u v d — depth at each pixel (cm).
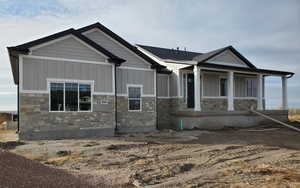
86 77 1470
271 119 2070
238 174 700
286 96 2288
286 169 736
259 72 2130
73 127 1416
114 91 1554
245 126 2009
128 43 1694
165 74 2006
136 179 682
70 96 1420
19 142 1206
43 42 1342
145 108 1731
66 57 1416
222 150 1032
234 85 2269
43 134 1337
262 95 2298
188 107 2027
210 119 1872
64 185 561
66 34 1400
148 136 1455
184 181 657
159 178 698
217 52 2130
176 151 1020
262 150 1036
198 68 1845
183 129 1806
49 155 976
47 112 1352
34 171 618
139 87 1719
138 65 1723
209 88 2138
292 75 2297
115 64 1572
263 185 604
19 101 1298
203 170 765
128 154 975
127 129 1658
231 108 1983
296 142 1266
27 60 1316
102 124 1503
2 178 516
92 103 1480
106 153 993
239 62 2266
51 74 1372
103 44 1658
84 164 850
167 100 2008
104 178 689
